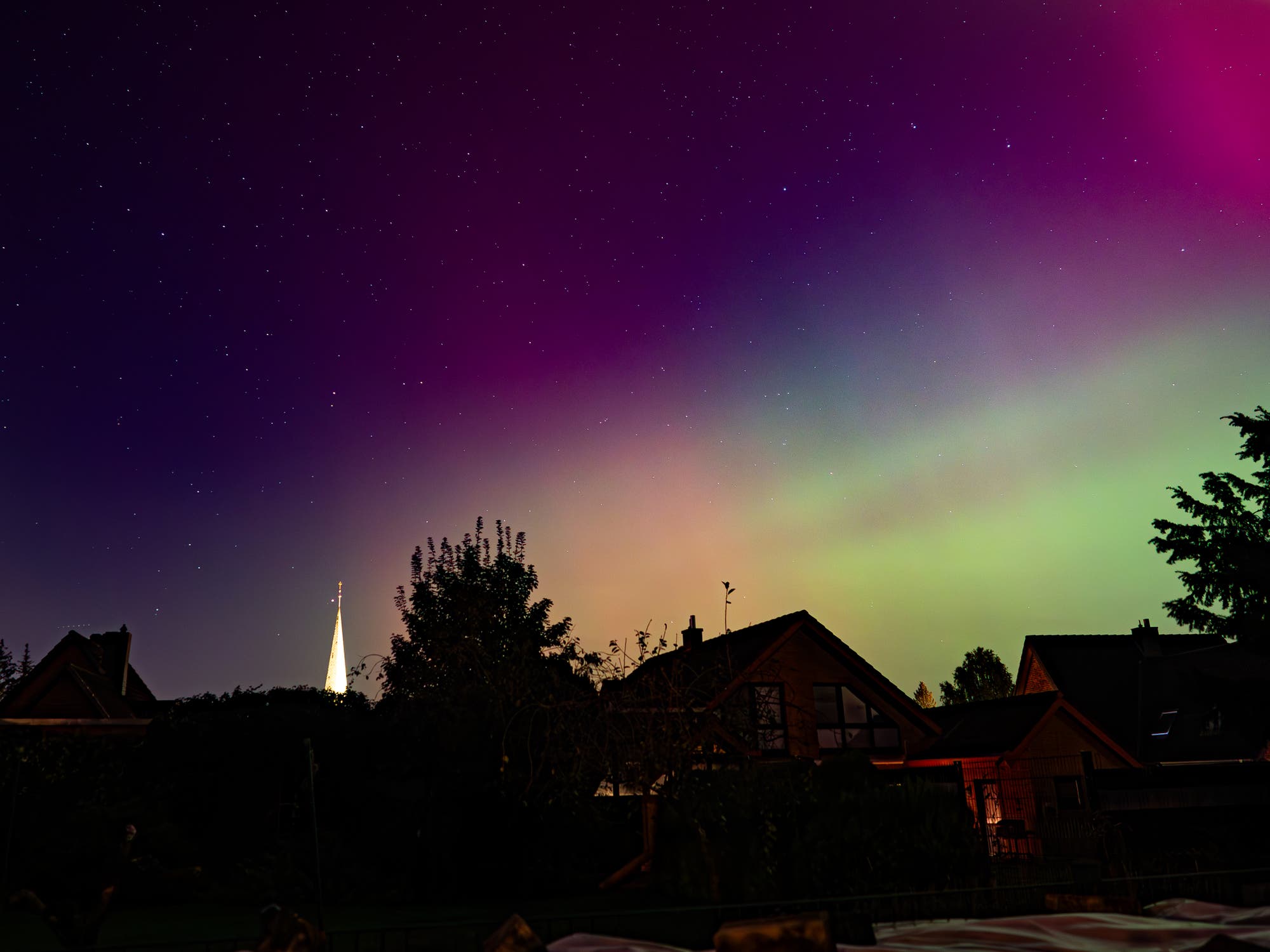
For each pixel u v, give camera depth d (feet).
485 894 55.01
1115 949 12.24
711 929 34.55
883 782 49.52
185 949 34.17
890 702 91.15
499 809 57.11
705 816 51.29
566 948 13.48
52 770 55.47
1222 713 67.05
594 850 60.80
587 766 53.57
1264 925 13.28
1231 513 76.84
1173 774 71.05
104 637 106.73
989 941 12.89
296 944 14.46
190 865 53.36
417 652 85.66
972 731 97.96
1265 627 70.38
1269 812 65.36
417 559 91.35
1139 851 57.41
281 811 61.82
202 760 60.29
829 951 10.85
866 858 42.83
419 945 36.63
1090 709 113.39
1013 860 60.08
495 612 87.10
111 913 46.65
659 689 53.88
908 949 12.74
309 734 61.11
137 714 100.63
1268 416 73.97
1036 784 87.61
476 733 57.62
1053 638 123.65
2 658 105.40
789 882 45.24
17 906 28.19
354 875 54.34
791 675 87.86
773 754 82.43
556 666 63.57
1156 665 115.96
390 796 60.34
